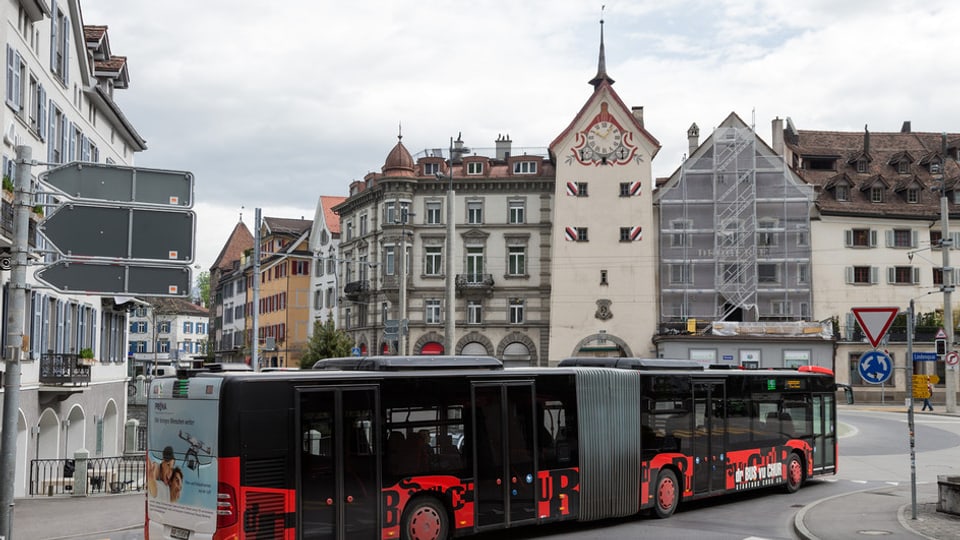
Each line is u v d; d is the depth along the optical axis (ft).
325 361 52.75
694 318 217.36
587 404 56.75
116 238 45.91
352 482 44.98
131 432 135.03
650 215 219.82
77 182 45.65
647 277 218.79
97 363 125.08
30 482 87.25
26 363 90.84
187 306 441.27
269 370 47.47
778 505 67.46
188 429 43.45
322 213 279.49
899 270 220.02
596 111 222.48
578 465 55.62
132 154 147.84
